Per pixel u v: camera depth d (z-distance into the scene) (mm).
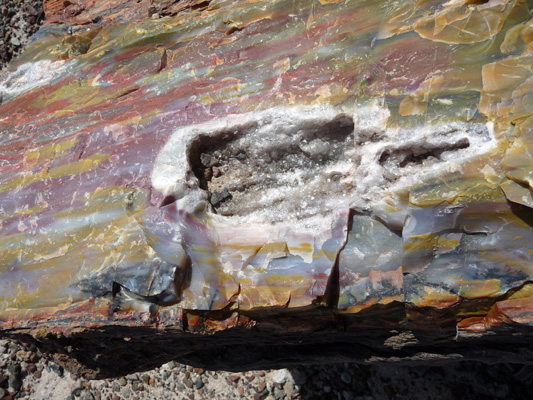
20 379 657
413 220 333
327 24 407
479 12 363
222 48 430
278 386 618
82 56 482
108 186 404
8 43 747
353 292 356
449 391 579
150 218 383
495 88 339
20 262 406
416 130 350
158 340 414
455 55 360
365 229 358
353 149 377
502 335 342
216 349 466
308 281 353
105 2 533
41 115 464
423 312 344
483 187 321
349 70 385
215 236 376
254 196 395
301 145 386
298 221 373
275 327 379
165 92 428
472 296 325
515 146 317
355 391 602
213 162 408
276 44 416
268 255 362
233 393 623
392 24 386
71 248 396
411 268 335
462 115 342
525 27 347
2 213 428
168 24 461
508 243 318
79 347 417
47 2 550
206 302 363
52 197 419
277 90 396
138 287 366
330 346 444
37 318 393
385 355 432
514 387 568
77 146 431
